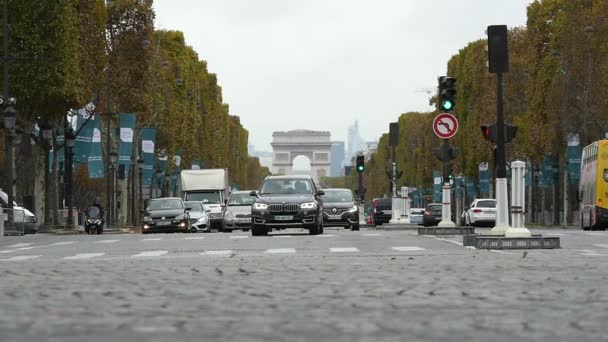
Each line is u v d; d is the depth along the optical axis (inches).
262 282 1460.4
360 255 2252.7
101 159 6338.6
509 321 960.3
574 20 7337.6
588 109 7253.9
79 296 1246.9
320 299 1190.3
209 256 2325.3
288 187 4092.0
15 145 7185.0
